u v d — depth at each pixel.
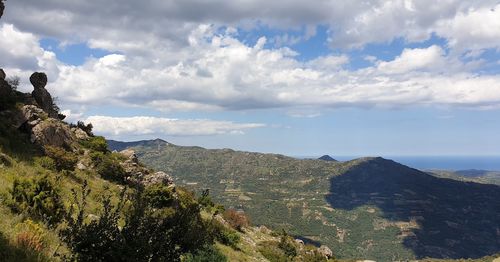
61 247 12.33
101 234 8.88
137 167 38.16
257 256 36.19
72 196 21.70
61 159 29.20
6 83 34.97
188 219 12.20
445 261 194.88
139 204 9.95
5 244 10.38
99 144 39.72
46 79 43.84
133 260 8.63
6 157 24.08
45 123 33.16
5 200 14.80
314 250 56.69
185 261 18.77
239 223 49.53
